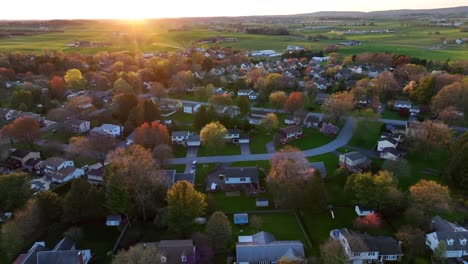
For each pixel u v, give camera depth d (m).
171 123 139.88
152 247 65.12
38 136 124.19
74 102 152.38
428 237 73.19
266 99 175.12
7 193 82.75
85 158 111.88
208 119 135.38
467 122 140.12
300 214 84.50
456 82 150.38
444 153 114.94
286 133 127.69
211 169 107.56
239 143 127.00
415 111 154.12
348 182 88.25
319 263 66.88
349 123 143.50
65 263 63.72
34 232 77.62
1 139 116.44
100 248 74.00
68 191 88.81
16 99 158.50
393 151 111.88
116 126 132.50
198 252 68.81
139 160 87.12
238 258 67.31
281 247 68.62
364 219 78.44
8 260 70.81
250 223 81.31
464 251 69.31
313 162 110.00
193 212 74.75
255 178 96.44
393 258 69.06
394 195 81.88
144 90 195.50
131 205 79.44
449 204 82.06
